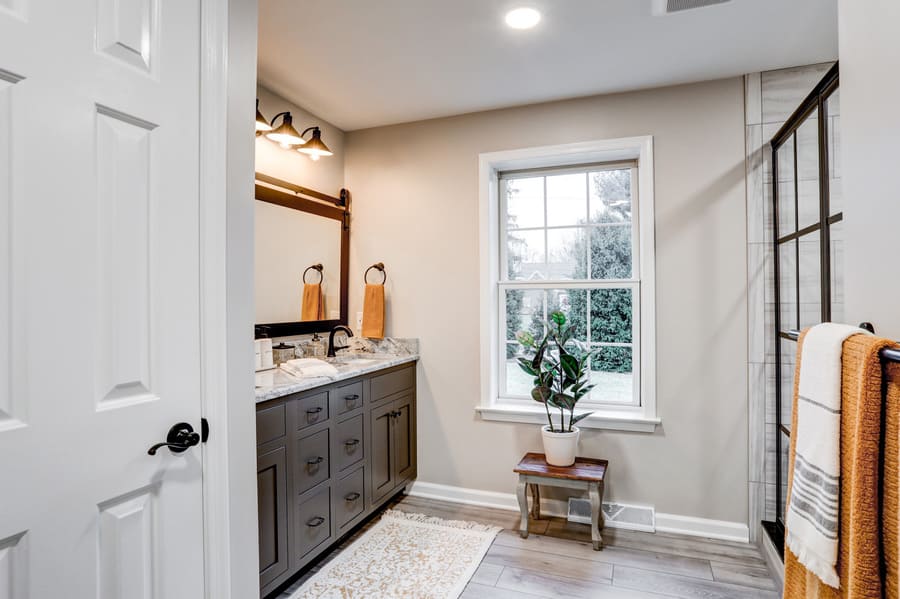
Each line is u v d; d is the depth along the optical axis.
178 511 1.14
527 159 2.96
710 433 2.61
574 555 2.38
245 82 1.33
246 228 1.32
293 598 2.02
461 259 3.10
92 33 0.97
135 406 1.04
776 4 1.91
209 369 1.21
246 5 1.34
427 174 3.18
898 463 0.70
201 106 1.20
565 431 2.67
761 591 2.07
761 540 2.44
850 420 0.82
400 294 3.23
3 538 0.84
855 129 1.01
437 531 2.64
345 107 2.96
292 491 2.07
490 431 3.04
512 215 3.18
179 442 1.12
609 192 2.98
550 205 3.10
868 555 0.74
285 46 2.25
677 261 2.66
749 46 2.25
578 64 2.42
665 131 2.69
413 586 2.11
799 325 2.23
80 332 0.95
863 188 0.98
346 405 2.46
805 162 2.14
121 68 1.02
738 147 2.56
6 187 0.85
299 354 2.85
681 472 2.65
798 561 0.96
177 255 1.14
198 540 1.19
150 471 1.08
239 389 1.29
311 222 2.99
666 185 2.68
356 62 2.40
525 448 2.96
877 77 0.92
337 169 3.29
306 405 2.17
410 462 3.13
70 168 0.94
